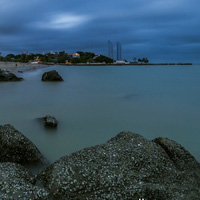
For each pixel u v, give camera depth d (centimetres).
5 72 3406
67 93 2466
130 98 2216
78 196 500
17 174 535
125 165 570
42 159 760
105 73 6994
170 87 3216
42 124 1173
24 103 1816
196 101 2077
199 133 1152
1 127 772
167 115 1523
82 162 573
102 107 1745
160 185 519
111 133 1122
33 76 4350
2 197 454
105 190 504
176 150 672
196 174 595
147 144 657
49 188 520
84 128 1180
